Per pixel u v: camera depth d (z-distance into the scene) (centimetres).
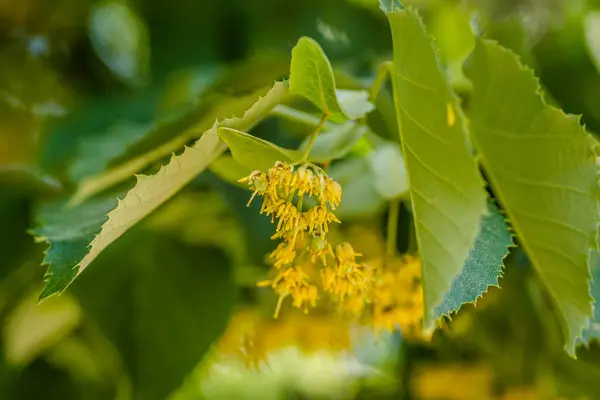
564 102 76
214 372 81
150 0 81
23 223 71
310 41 55
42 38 84
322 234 57
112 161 63
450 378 75
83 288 69
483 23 73
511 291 69
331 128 60
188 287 70
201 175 69
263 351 71
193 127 61
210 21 81
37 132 80
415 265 61
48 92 83
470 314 69
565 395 73
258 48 80
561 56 78
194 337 69
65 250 59
